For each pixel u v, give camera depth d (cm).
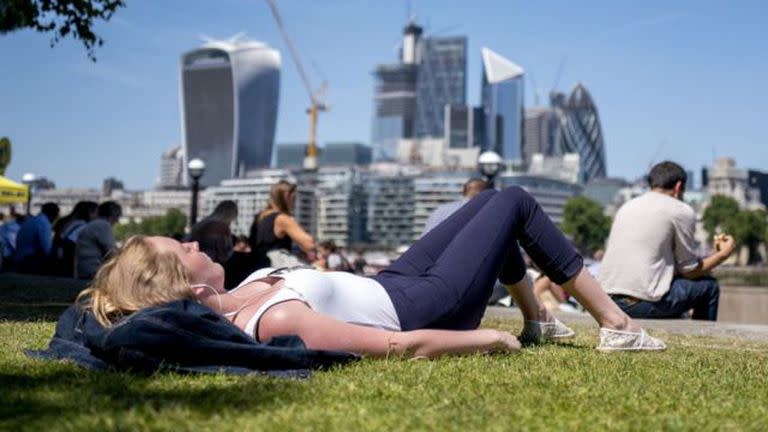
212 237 988
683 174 893
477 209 492
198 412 287
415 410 299
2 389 320
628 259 873
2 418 273
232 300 418
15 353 439
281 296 408
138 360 366
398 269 471
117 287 393
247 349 371
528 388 357
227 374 367
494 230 475
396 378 365
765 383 407
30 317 726
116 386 331
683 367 454
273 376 366
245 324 405
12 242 1962
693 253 873
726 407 331
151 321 368
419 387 347
